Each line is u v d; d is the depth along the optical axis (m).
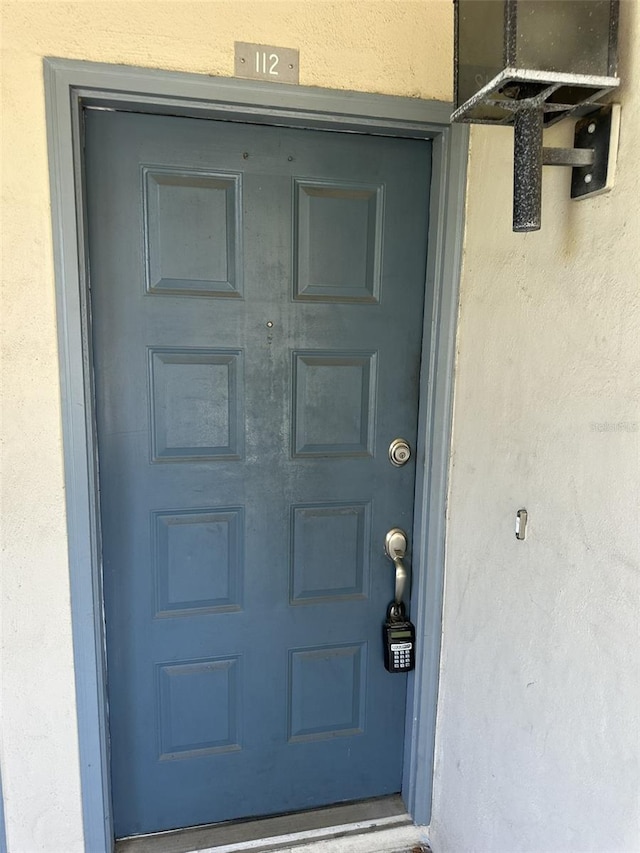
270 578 1.59
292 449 1.55
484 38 0.89
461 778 1.48
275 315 1.48
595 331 0.97
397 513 1.64
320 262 1.49
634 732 0.89
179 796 1.61
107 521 1.46
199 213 1.40
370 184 1.49
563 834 1.07
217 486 1.52
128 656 1.52
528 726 1.18
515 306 1.20
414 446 1.62
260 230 1.44
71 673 1.38
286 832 1.63
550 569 1.10
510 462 1.23
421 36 1.35
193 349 1.45
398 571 1.61
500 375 1.27
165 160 1.36
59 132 1.20
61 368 1.28
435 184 1.48
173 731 1.58
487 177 1.30
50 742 1.39
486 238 1.32
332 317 1.52
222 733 1.62
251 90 1.28
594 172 0.95
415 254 1.54
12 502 1.30
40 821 1.42
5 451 1.28
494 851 1.32
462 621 1.46
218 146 1.39
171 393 1.46
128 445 1.44
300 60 1.30
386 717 1.73
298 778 1.69
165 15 1.22
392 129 1.42
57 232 1.23
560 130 1.05
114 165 1.33
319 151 1.44
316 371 1.54
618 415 0.92
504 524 1.26
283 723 1.66
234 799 1.66
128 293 1.39
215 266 1.43
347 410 1.57
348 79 1.33
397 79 1.35
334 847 1.60
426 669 1.61
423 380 1.57
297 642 1.63
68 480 1.32
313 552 1.61
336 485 1.59
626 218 0.90
